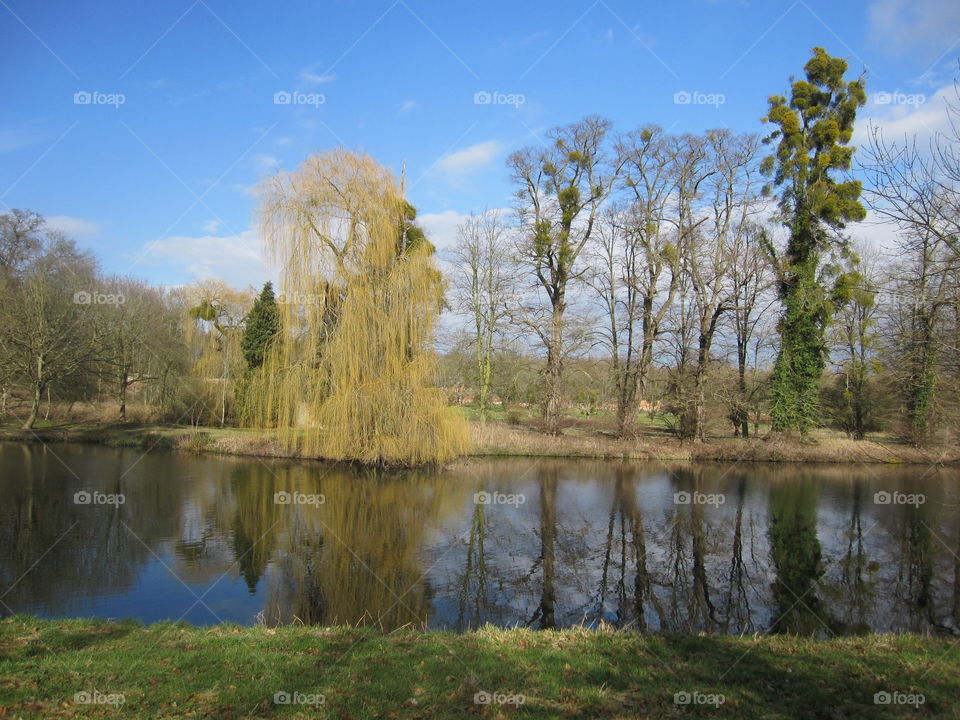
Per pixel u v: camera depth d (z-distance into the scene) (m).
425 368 22.89
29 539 13.93
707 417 31.59
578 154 31.16
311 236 22.36
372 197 22.62
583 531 16.02
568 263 31.73
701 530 16.28
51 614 9.52
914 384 10.16
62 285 31.19
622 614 10.39
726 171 30.14
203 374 34.12
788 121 26.59
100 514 16.36
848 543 15.17
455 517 17.11
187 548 13.52
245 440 27.11
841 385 29.19
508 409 36.88
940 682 6.28
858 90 24.86
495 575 12.39
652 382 31.67
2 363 29.88
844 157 25.89
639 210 31.61
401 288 22.50
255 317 32.34
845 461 27.16
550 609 10.62
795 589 11.78
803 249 27.45
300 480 21.48
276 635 7.70
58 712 5.20
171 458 25.80
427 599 10.91
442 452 22.98
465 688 5.94
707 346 30.00
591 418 39.22
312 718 5.23
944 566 13.38
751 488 21.86
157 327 33.44
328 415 22.25
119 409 35.00
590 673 6.41
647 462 27.67
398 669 6.47
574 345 31.83
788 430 28.59
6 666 6.20
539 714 5.38
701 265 29.84
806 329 27.91
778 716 5.40
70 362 30.61
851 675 6.49
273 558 12.95
